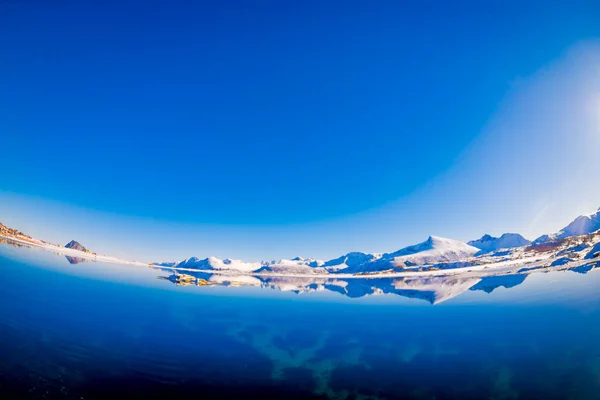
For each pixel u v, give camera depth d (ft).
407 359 63.77
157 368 53.21
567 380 49.49
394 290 190.49
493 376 53.47
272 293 175.83
